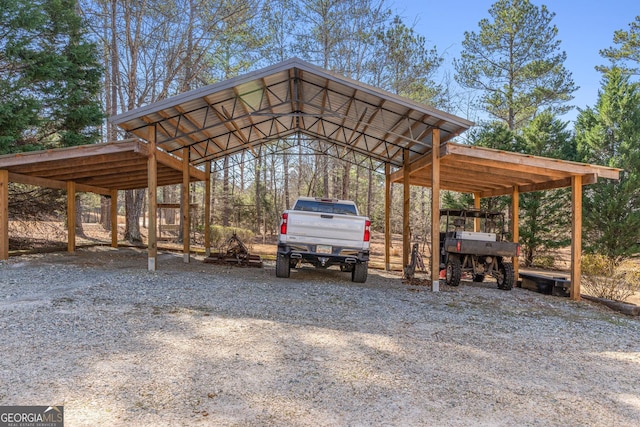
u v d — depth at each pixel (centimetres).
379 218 3578
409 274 1144
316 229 936
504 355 499
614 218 1758
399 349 491
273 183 3178
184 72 2083
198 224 2675
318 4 2142
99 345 443
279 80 1023
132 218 1891
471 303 825
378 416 322
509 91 2766
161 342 463
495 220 1218
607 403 374
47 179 1265
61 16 1494
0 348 422
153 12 1934
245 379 377
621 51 2567
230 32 1958
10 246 1496
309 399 345
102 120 1551
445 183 1380
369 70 2236
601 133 1902
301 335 521
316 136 1495
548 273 1639
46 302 603
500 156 942
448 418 325
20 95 1276
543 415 341
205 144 1385
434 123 987
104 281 791
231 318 580
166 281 840
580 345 570
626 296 1050
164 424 291
